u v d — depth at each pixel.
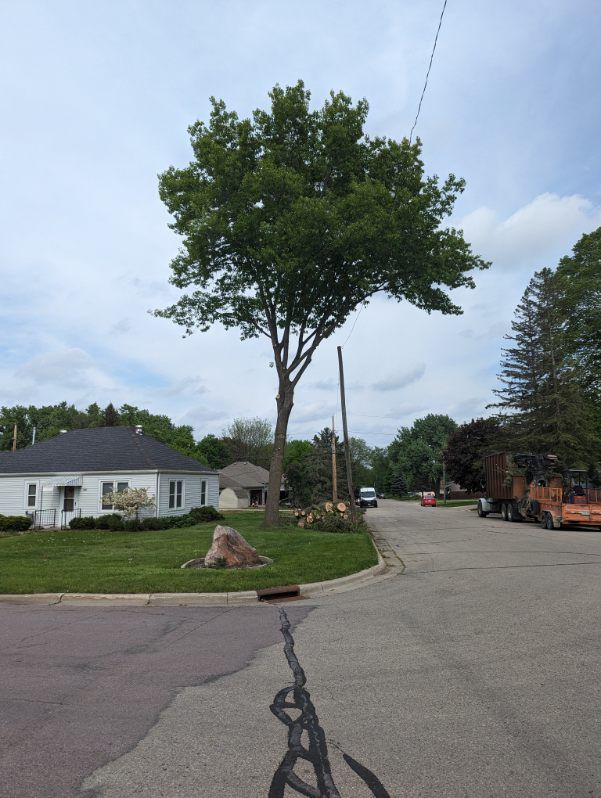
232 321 23.28
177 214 20.83
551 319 36.69
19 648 6.58
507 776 3.52
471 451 49.50
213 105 20.33
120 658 6.17
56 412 77.62
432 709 4.60
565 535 20.53
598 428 37.19
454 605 8.63
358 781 3.50
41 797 3.34
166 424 79.38
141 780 3.53
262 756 3.84
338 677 5.45
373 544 16.34
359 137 21.02
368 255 19.58
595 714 4.43
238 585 9.98
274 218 19.06
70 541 18.05
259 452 86.81
